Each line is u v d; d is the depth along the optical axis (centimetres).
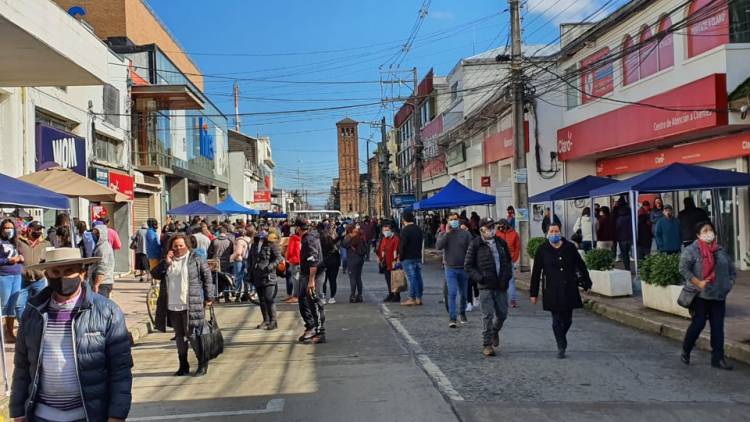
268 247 1201
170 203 3397
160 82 3008
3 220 1007
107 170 2114
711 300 827
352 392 726
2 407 671
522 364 857
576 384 750
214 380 814
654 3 1898
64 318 381
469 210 3838
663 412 640
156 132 2784
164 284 841
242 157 5431
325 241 1521
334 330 1162
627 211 1778
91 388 379
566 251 888
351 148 11956
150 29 3497
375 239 3247
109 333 388
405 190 6562
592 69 1975
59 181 1089
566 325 899
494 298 916
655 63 1930
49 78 1319
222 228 1695
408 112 6025
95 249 1089
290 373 835
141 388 783
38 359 376
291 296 1602
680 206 2052
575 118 2503
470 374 802
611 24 2091
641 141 1898
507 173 3105
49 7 1094
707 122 1560
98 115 2072
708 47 1675
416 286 1461
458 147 4012
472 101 3744
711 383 757
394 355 926
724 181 1365
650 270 1216
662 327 1080
